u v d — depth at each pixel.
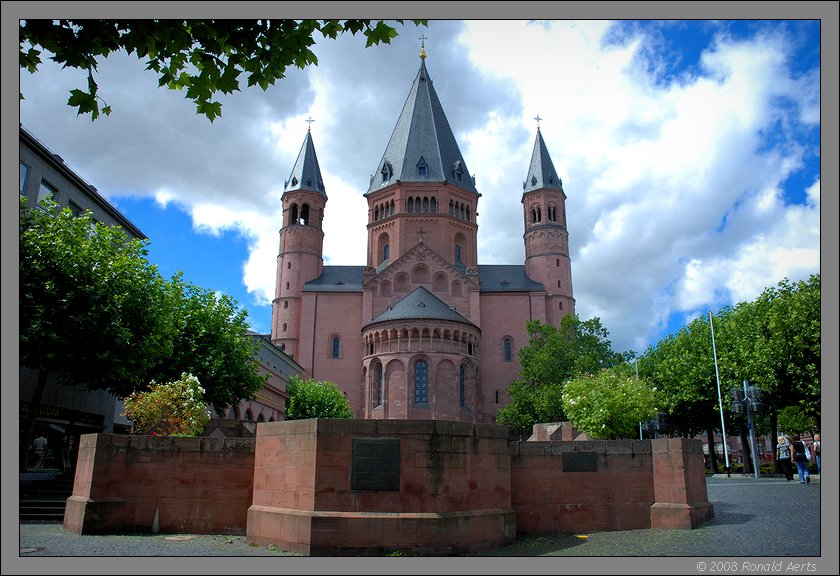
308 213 84.44
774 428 40.50
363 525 11.74
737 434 60.06
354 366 76.25
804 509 16.14
